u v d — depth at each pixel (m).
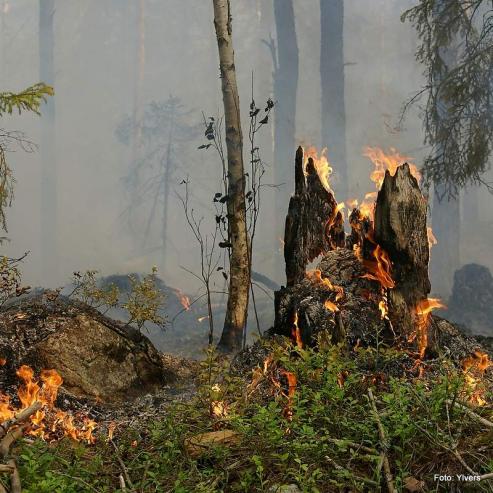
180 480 3.94
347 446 4.19
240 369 5.94
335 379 4.63
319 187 6.51
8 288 6.72
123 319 14.87
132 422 5.38
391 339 5.51
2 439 4.36
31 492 3.71
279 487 3.80
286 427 4.40
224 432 4.53
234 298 8.87
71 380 6.23
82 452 4.31
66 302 6.86
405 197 5.46
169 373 7.49
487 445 4.11
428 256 5.55
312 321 5.70
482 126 16.03
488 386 5.22
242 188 9.00
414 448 4.07
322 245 6.52
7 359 6.09
